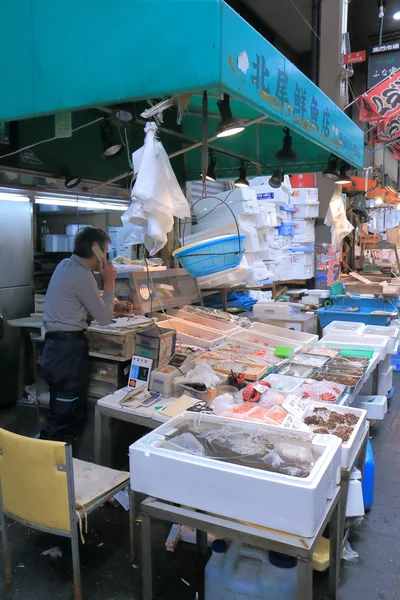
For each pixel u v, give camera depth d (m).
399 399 4.74
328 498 1.78
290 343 3.72
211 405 2.53
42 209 4.30
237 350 3.43
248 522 1.65
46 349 2.93
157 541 2.50
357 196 6.59
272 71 2.06
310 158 4.43
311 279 6.71
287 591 1.84
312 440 1.91
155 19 1.72
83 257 2.93
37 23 1.96
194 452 1.85
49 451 1.89
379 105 6.16
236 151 4.32
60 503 1.93
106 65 1.83
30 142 3.17
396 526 2.63
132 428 3.16
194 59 1.67
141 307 3.50
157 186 2.19
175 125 3.92
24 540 2.51
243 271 4.21
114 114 2.15
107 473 2.28
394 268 8.55
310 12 7.84
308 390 2.66
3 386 4.20
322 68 7.06
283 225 6.08
